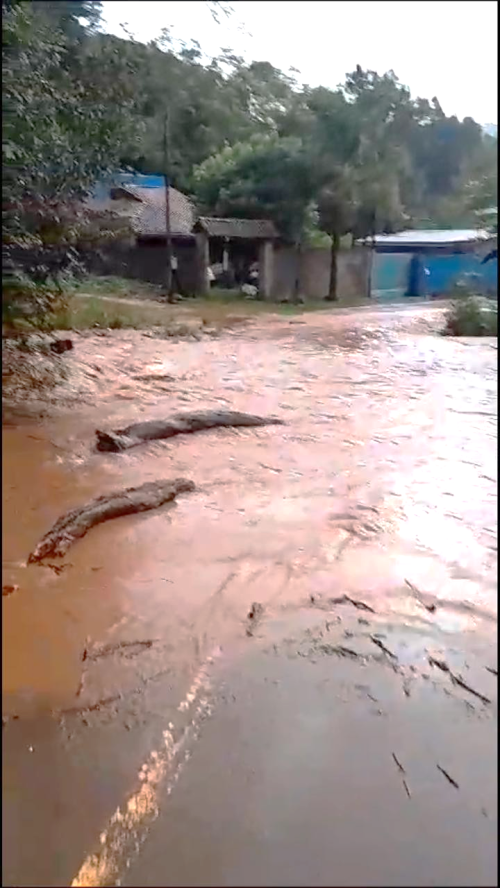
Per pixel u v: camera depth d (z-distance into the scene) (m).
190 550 4.91
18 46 8.59
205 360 12.64
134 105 11.80
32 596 4.23
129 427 7.54
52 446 7.22
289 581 4.48
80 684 3.42
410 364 12.62
